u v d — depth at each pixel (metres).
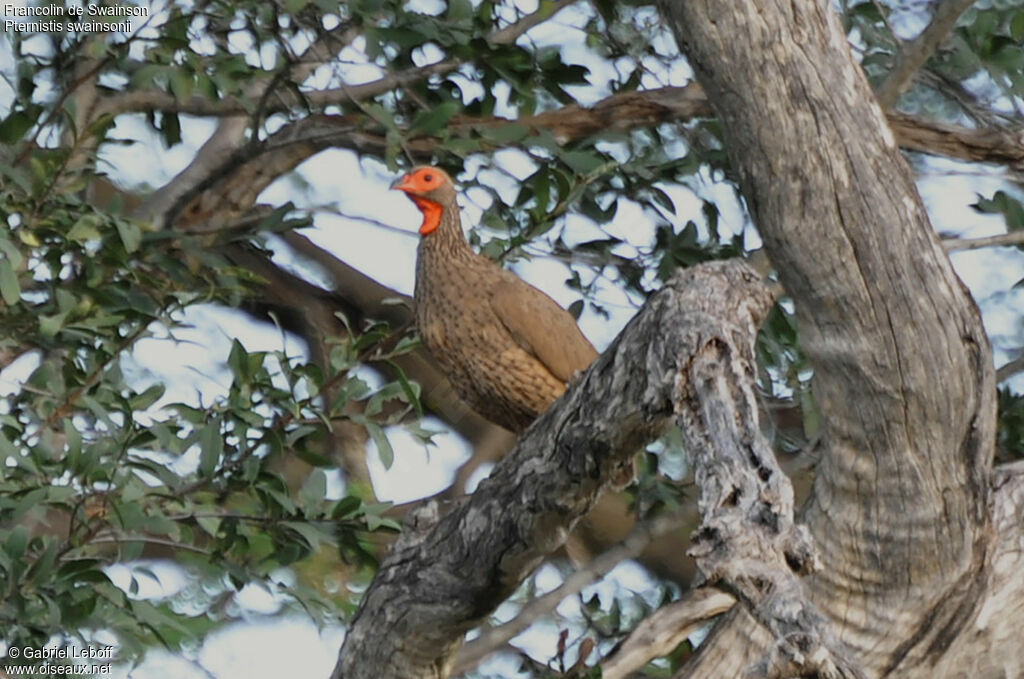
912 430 8.75
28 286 11.37
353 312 15.81
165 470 10.13
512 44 11.75
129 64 12.02
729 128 8.54
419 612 8.91
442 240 12.17
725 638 9.81
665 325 7.63
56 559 9.72
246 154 12.35
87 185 11.80
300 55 11.66
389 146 11.44
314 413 10.47
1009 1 13.21
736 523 6.57
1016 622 9.36
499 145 12.08
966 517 9.05
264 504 10.35
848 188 8.41
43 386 10.46
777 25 8.34
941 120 12.42
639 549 12.20
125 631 10.13
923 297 8.48
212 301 12.30
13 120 10.85
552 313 12.06
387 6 11.65
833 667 5.96
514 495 8.48
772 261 8.70
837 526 9.20
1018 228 11.96
